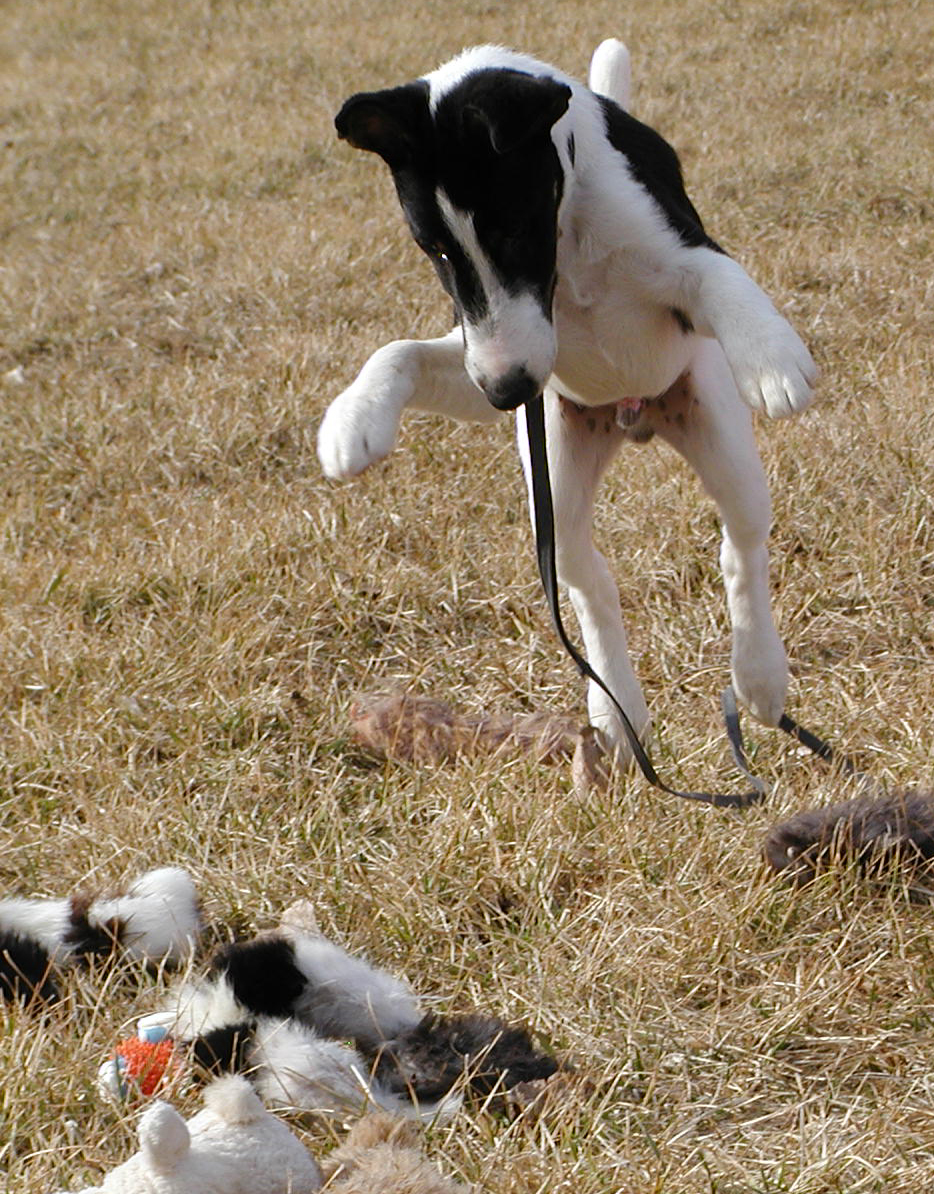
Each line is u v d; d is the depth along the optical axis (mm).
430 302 11805
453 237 4336
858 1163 3801
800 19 19266
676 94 16969
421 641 7340
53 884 5441
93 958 4879
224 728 6523
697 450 5512
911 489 7801
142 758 6367
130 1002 4773
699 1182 3768
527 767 5895
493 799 5633
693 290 4723
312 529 8102
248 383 10297
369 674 7074
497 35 19641
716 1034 4383
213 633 7117
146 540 8336
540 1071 4246
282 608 7488
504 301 4332
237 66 20281
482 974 4793
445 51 19391
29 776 6145
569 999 4566
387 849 5520
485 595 7582
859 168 14234
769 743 6051
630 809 5520
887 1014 4434
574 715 6590
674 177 5113
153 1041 4371
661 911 4910
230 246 13711
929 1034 4355
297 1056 4223
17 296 13047
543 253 4379
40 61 22031
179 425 9844
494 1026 4383
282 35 21406
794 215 13258
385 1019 4500
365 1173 3555
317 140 16844
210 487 9211
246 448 9531
